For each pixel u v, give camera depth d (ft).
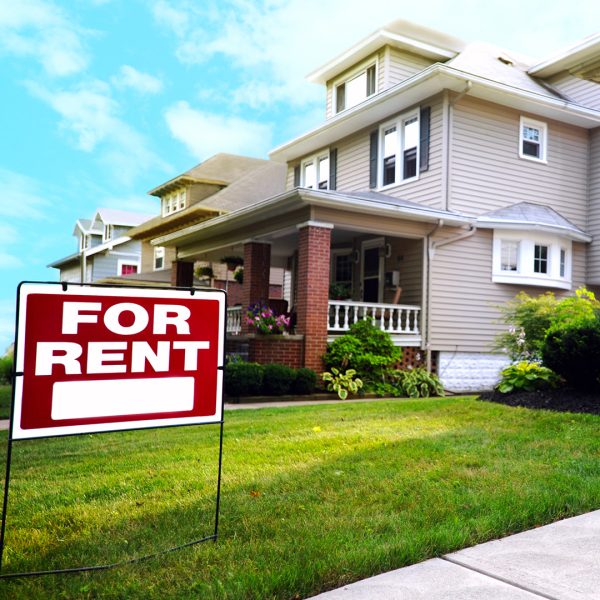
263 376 35.81
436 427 21.63
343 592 8.76
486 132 47.98
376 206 39.83
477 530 10.98
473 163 47.06
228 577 9.07
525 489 13.37
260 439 20.12
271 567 9.43
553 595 8.61
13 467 17.19
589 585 8.95
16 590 8.95
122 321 9.98
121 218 114.93
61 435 9.36
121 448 19.65
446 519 11.62
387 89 49.55
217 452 18.24
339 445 18.71
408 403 28.58
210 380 10.84
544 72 55.98
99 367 9.73
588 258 53.16
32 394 9.15
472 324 46.44
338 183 57.98
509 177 49.03
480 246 47.01
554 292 50.47
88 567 9.75
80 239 127.34
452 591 8.75
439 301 44.98
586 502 12.67
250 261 46.55
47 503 13.34
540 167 51.01
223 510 12.45
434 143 46.70
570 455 16.60
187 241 57.67
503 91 46.24
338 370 38.81
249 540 10.82
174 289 10.49
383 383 40.52
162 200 95.20
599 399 22.95
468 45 57.98
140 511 12.62
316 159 62.18
